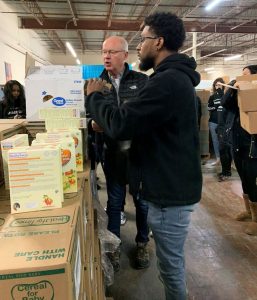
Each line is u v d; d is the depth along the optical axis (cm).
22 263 49
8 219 72
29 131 135
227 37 1026
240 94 216
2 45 605
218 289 179
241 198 329
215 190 358
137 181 121
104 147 176
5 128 114
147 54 116
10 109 294
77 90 136
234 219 275
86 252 94
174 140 110
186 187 114
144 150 115
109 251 178
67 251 54
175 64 108
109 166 179
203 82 740
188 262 207
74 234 62
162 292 177
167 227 117
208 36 995
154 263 206
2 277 47
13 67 691
